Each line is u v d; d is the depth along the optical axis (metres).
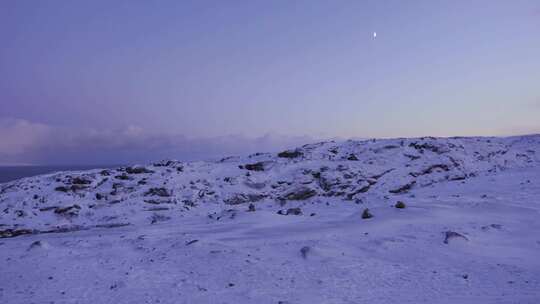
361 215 20.14
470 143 47.31
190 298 10.34
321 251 14.25
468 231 16.36
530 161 43.06
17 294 10.98
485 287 10.42
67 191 31.03
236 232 18.89
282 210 23.53
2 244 18.70
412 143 45.38
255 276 12.09
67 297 10.59
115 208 28.34
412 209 20.28
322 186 34.81
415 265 12.66
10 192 31.30
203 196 31.72
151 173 36.03
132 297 10.49
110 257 14.98
